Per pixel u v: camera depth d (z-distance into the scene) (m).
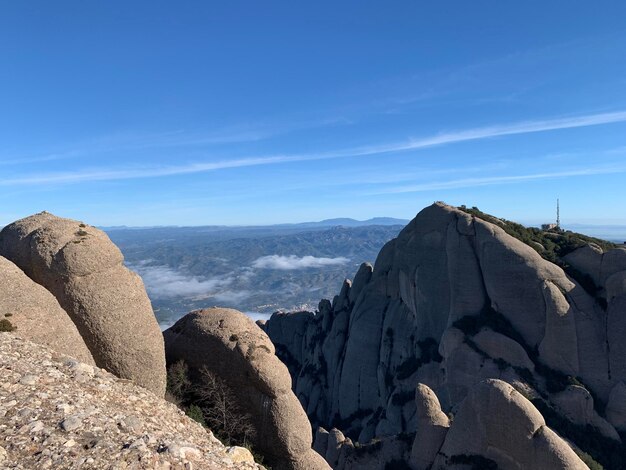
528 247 60.50
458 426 39.88
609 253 57.91
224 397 24.45
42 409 11.59
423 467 43.31
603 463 44.31
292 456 24.98
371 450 49.69
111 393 14.55
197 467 11.68
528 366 53.31
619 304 54.47
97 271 19.89
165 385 22.06
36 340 16.23
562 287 56.50
